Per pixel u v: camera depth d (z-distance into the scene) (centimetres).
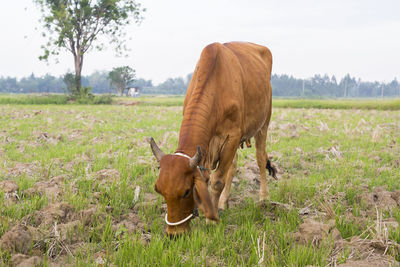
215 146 402
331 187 520
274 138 976
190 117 363
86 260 306
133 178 569
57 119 1489
